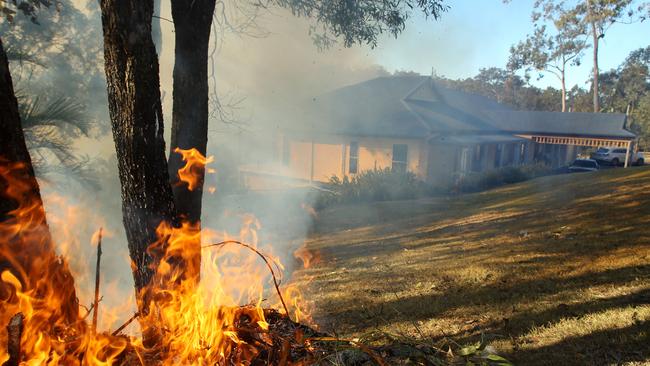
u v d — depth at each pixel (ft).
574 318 18.71
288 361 8.11
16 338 7.10
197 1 14.82
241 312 9.71
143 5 11.71
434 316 20.74
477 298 22.48
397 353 8.39
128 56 11.66
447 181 86.17
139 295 12.47
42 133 27.84
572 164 124.88
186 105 15.19
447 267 29.01
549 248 30.83
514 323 18.94
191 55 15.07
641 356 15.01
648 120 217.77
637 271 23.68
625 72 295.07
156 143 12.26
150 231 12.34
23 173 9.84
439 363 8.13
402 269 29.73
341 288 26.35
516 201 56.59
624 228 34.09
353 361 8.17
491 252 31.71
